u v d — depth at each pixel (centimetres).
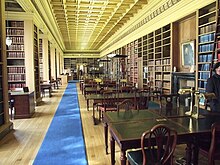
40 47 1109
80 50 2552
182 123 259
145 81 930
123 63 1329
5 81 446
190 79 574
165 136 207
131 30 1121
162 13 730
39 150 353
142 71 965
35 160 314
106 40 1872
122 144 206
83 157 325
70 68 2550
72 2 826
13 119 569
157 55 805
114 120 277
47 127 491
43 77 1105
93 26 1288
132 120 277
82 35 1630
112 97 511
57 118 580
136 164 212
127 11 930
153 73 827
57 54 1773
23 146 372
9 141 398
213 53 441
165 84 733
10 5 702
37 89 811
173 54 674
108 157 324
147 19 873
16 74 732
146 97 519
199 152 272
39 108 730
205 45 490
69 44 2172
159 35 777
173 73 664
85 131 458
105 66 2130
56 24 1198
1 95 434
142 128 241
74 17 1052
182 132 224
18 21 719
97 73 2434
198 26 514
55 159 318
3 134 416
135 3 809
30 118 581
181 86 624
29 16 702
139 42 1005
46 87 991
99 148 361
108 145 371
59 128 482
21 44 726
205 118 282
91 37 1720
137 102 471
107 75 1819
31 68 726
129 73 1201
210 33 469
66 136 425
